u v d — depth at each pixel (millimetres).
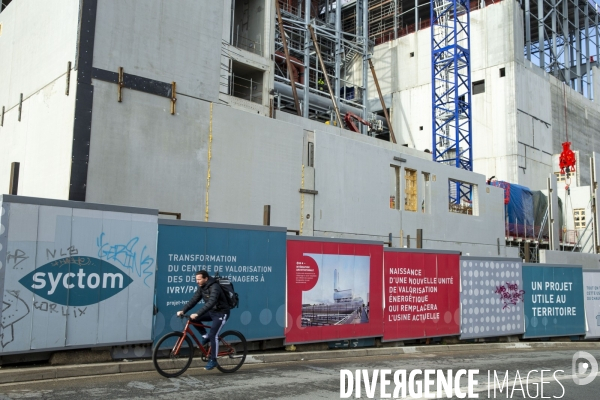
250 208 21047
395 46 56781
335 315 13438
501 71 49500
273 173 22109
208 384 8758
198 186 19484
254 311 12023
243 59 29625
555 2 60250
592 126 60719
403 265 15008
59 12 18578
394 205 28922
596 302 19641
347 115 47219
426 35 54406
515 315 17422
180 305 10984
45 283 9367
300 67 50094
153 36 18844
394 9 58000
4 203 9047
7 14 22875
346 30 60219
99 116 17219
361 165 26203
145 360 10414
